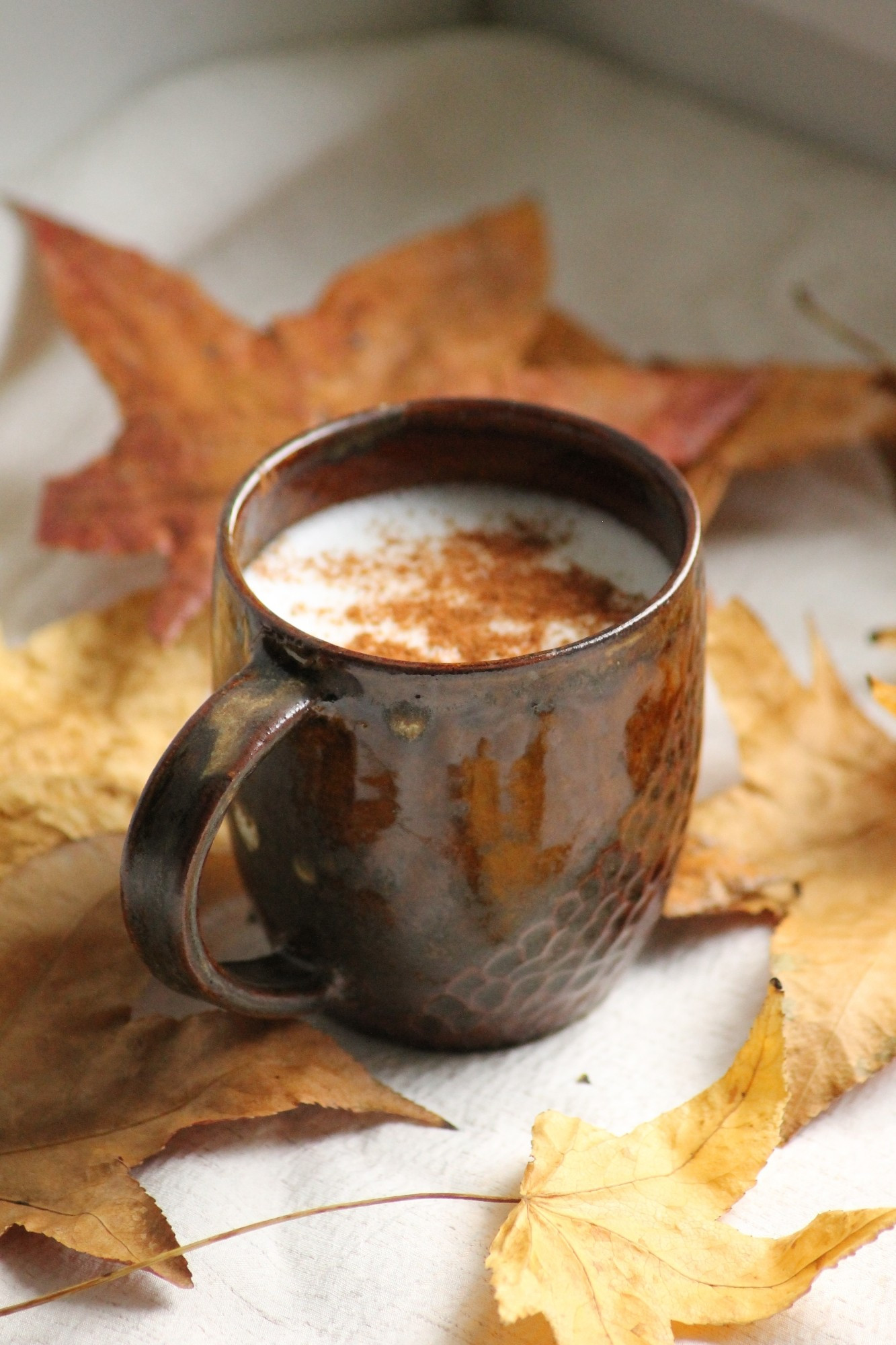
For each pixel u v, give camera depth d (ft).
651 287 2.40
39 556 2.16
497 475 1.83
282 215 2.47
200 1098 1.68
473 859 1.63
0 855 1.80
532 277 2.25
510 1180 1.68
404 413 1.79
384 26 2.67
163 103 2.47
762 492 2.20
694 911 1.79
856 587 2.11
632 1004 1.79
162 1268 1.60
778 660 1.92
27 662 1.95
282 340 2.18
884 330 2.32
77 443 2.28
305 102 2.48
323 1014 1.78
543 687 1.57
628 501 1.78
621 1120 1.71
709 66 2.50
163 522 2.06
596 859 1.65
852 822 1.86
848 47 2.35
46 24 2.41
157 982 1.79
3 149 2.45
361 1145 1.71
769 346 2.34
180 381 2.15
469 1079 1.75
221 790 1.56
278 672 1.59
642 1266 1.60
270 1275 1.64
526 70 2.53
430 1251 1.65
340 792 1.62
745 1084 1.67
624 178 2.47
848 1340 1.59
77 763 1.89
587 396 2.14
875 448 2.23
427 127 2.51
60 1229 1.61
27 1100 1.68
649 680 1.61
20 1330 1.61
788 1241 1.60
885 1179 1.68
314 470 1.78
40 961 1.74
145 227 2.41
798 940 1.75
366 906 1.66
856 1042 1.69
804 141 2.49
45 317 2.35
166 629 1.98
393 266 2.25
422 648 1.70
